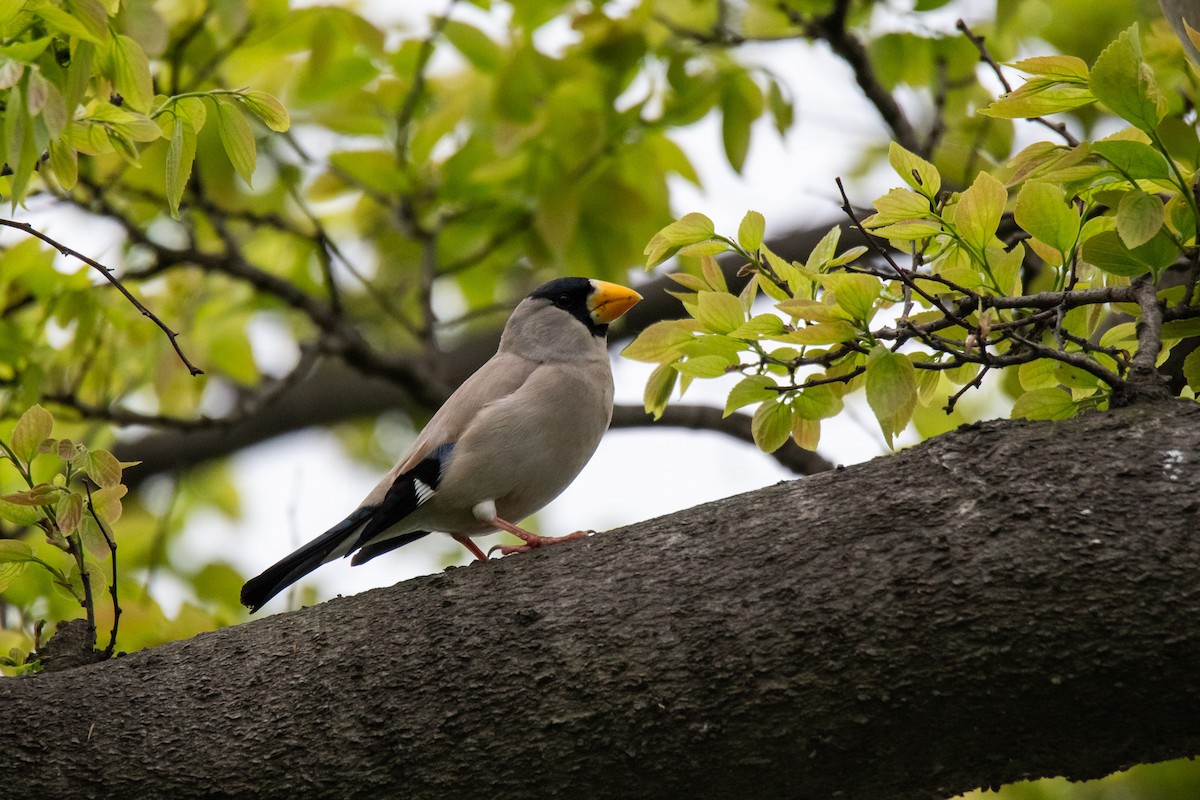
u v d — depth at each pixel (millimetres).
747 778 5555
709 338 6895
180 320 13297
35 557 6977
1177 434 5590
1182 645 5047
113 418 11945
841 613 5500
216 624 9703
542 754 5711
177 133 6637
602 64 12273
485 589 6312
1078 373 6652
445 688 5945
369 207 14781
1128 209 6016
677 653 5668
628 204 12461
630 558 6176
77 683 6457
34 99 5582
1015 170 6754
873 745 5426
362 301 17062
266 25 11969
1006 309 6762
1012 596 5301
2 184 7738
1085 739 5293
